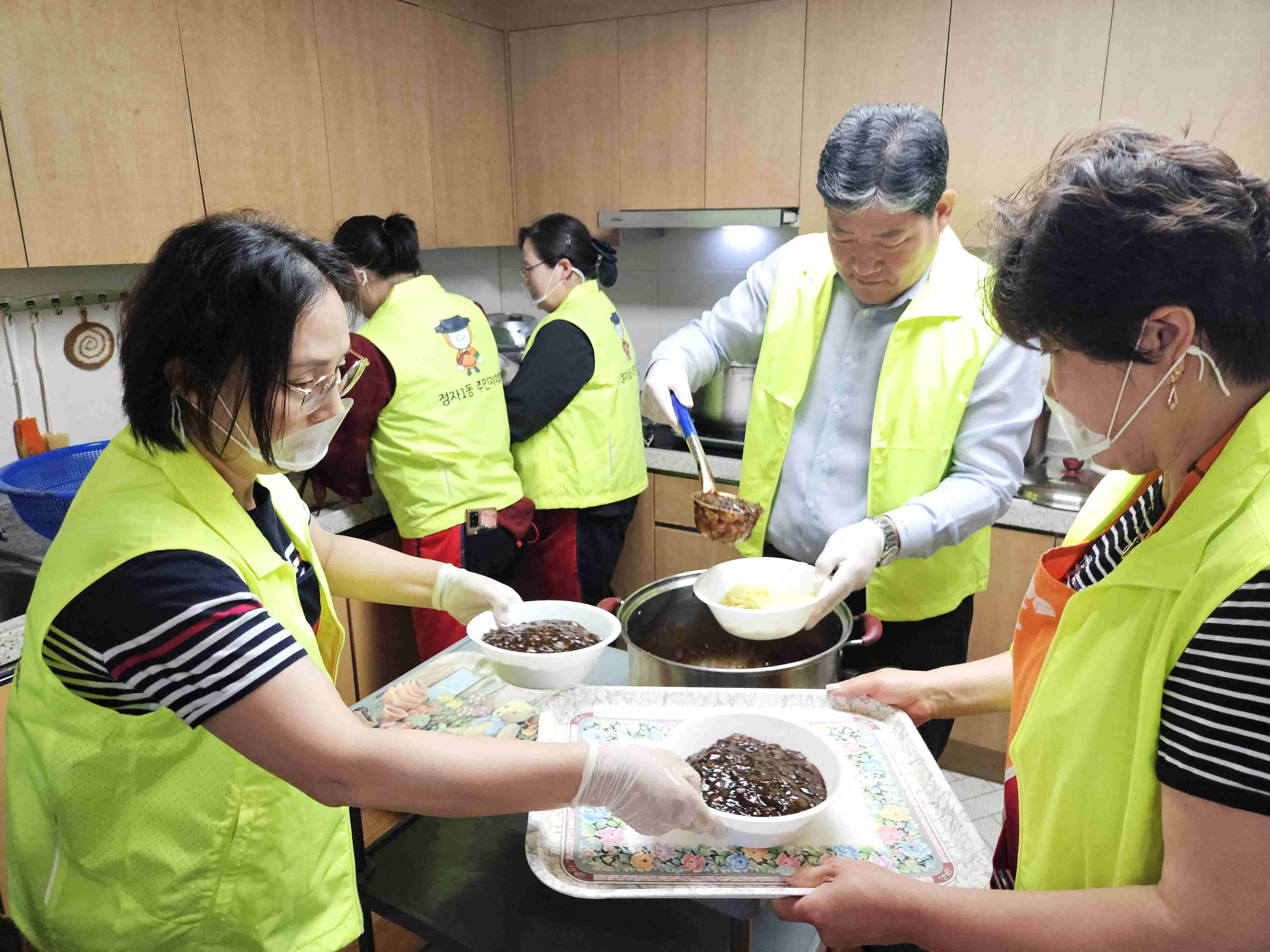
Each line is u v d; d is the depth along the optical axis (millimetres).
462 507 2240
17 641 1537
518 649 1154
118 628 703
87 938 859
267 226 740
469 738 778
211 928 865
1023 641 883
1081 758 669
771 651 1418
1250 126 2012
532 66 2982
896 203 1294
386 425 2166
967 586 1634
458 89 2846
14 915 899
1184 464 632
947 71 2314
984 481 1490
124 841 823
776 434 1712
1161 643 586
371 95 2543
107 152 1928
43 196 1827
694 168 2760
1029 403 1519
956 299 1487
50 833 842
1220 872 547
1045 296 583
